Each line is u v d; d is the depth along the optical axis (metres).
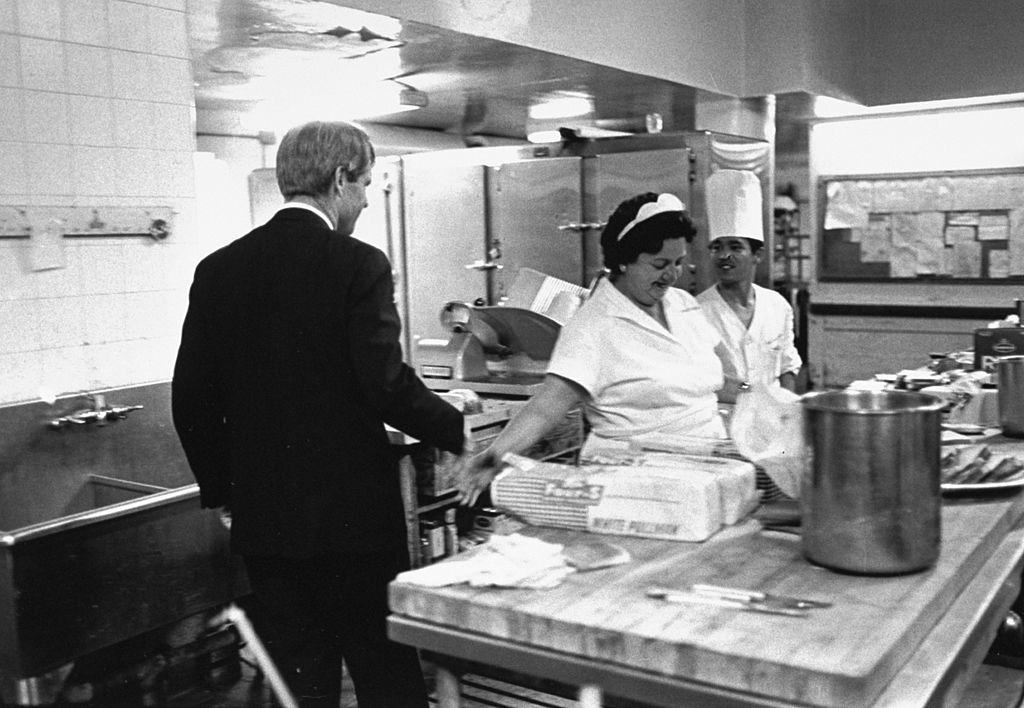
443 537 3.21
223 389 2.31
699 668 1.21
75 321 2.89
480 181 5.31
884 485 1.41
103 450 2.94
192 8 3.48
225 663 3.19
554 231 5.11
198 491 2.67
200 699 3.01
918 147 6.71
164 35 3.11
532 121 7.05
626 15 4.89
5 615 2.29
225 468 2.45
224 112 6.21
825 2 6.02
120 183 2.99
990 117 6.43
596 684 1.29
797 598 1.36
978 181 6.48
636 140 4.89
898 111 6.67
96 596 2.45
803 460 1.50
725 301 3.53
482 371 4.07
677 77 5.30
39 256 2.79
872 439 1.40
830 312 7.13
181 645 3.05
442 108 6.27
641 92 5.62
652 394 2.46
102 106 2.93
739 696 1.18
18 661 2.30
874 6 6.48
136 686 2.92
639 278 2.42
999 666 3.09
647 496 1.69
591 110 6.41
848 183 6.96
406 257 5.63
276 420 2.21
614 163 4.93
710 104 6.10
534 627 1.34
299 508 2.21
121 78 2.98
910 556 1.43
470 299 5.42
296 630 2.29
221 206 5.36
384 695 2.38
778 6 5.84
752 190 3.43
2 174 2.70
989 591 1.50
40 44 2.77
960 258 6.60
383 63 4.61
